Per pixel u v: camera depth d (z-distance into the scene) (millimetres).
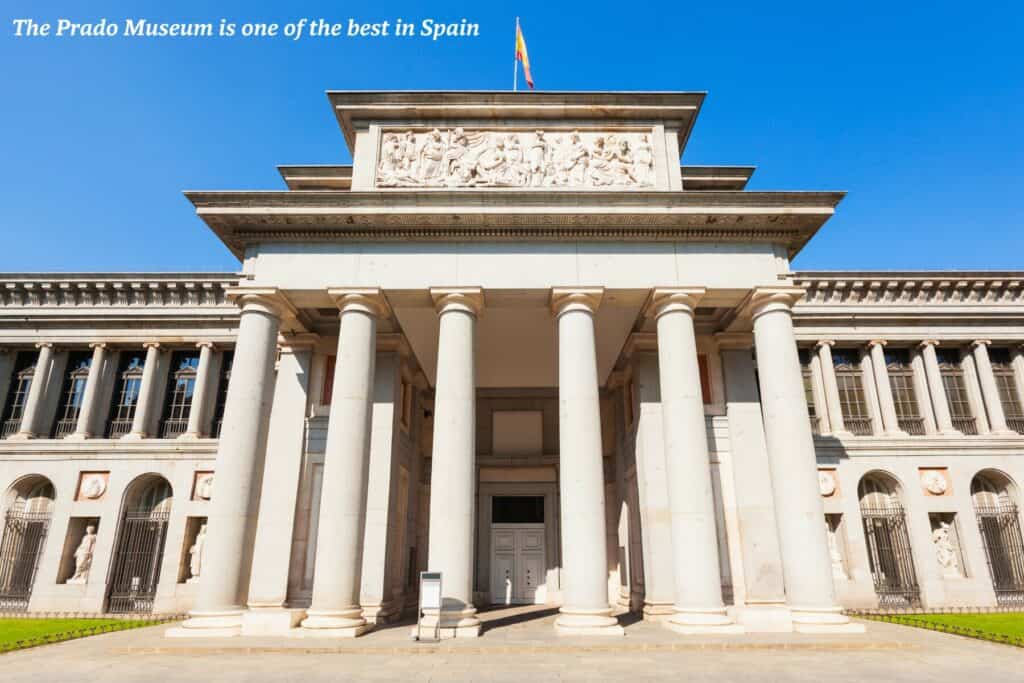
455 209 21391
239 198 21328
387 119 24156
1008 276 37625
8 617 30234
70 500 34469
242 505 19641
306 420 25422
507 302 22609
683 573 19250
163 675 13422
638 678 12906
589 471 19547
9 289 37281
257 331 21266
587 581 18547
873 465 35469
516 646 16219
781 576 23297
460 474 19469
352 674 13391
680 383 20812
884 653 16234
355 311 21328
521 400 37406
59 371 37812
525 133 23984
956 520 35062
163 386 37531
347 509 19297
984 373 37438
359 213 21391
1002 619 25719
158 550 34219
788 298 21875
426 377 33375
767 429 21156
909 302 38031
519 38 28766
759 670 13844
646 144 23906
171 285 37062
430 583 17672
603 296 22188
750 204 21641
